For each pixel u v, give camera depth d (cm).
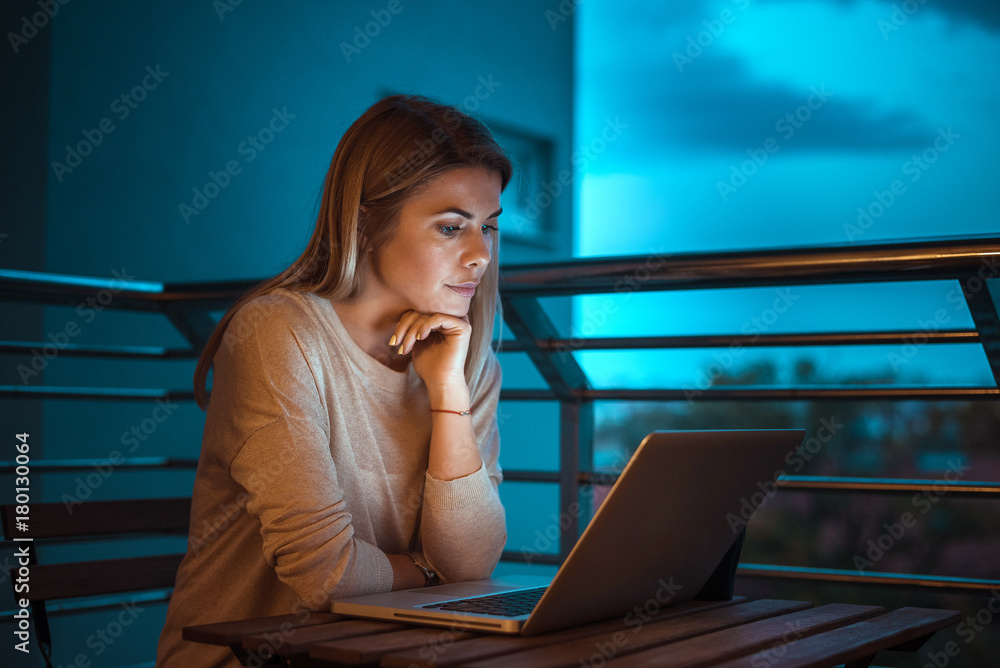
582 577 88
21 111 298
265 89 391
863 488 156
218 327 128
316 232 131
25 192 298
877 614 108
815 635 95
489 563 131
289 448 113
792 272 142
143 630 327
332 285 127
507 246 539
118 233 327
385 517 132
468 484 128
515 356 543
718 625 98
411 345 126
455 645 85
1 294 174
